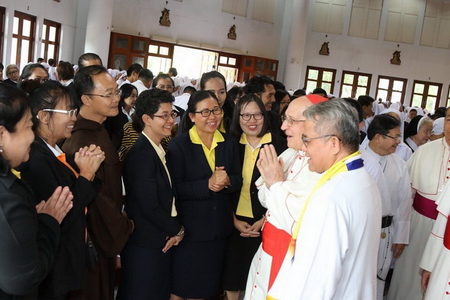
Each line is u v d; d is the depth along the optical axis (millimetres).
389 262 2908
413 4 18766
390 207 2727
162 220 2252
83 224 1867
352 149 1591
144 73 5656
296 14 16734
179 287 2498
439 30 19031
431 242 2301
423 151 3068
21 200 1335
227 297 2861
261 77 3523
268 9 18047
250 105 2613
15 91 1376
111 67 14656
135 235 2299
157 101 2266
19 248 1310
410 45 19031
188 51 16672
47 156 1736
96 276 2109
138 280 2311
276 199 1835
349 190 1527
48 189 1708
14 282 1313
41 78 3732
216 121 2459
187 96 5219
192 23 16266
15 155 1396
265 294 1946
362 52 18953
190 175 2461
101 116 2182
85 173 1828
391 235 2904
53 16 12625
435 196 2939
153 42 15617
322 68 18969
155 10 15445
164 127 2297
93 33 13234
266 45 18266
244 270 2729
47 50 12711
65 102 1819
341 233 1490
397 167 2877
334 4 18656
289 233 1809
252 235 2617
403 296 3117
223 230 2521
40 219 1528
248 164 2699
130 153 2293
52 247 1517
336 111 1561
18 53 11383
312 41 18766
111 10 13422
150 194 2211
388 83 19266
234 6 17062
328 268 1474
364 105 5023
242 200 2713
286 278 1625
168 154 2461
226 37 17109
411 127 4496
